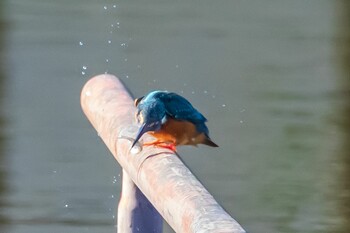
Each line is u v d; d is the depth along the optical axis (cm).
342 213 1030
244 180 1149
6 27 1977
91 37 1931
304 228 994
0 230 970
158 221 543
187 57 1831
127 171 502
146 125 546
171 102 612
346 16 2184
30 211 1027
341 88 1623
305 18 2169
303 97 1564
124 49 1861
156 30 2019
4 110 1449
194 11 2191
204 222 346
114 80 596
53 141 1303
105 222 995
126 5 2217
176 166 434
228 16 2166
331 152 1266
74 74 1672
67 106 1483
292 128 1390
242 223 1010
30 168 1180
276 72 1744
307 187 1113
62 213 1023
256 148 1288
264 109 1496
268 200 1079
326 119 1431
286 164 1219
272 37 2009
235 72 1738
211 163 1226
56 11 2119
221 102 1541
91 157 1234
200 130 625
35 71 1678
